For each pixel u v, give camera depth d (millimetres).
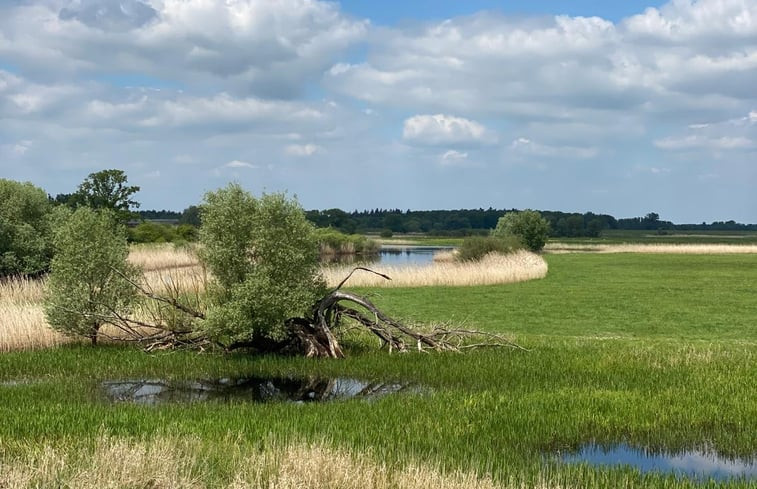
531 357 17188
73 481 7410
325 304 18406
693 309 29562
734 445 10203
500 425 10922
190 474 7902
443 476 7965
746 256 76562
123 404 12477
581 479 8539
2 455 8742
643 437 10578
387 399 12797
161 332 18844
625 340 20969
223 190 18172
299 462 8133
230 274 18062
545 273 49750
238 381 15305
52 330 19641
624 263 64312
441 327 20422
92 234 19297
